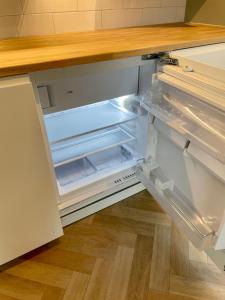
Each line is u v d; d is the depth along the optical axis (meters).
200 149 0.71
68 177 1.26
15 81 0.69
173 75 0.79
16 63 0.69
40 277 1.02
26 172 0.83
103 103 1.42
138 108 1.23
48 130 1.17
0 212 0.84
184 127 0.75
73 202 1.16
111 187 1.27
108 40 1.01
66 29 1.23
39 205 0.93
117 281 1.00
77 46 0.90
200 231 0.75
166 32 1.18
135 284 0.98
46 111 0.97
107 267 1.05
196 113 0.71
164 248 1.12
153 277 1.00
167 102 0.84
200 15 1.47
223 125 0.62
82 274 1.03
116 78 1.08
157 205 1.34
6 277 1.02
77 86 1.00
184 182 0.89
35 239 1.00
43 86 0.91
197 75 0.72
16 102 0.71
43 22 1.16
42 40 1.05
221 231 0.71
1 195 0.81
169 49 0.91
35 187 0.88
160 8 1.45
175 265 1.05
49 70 0.78
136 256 1.09
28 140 0.78
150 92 0.93
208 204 0.77
